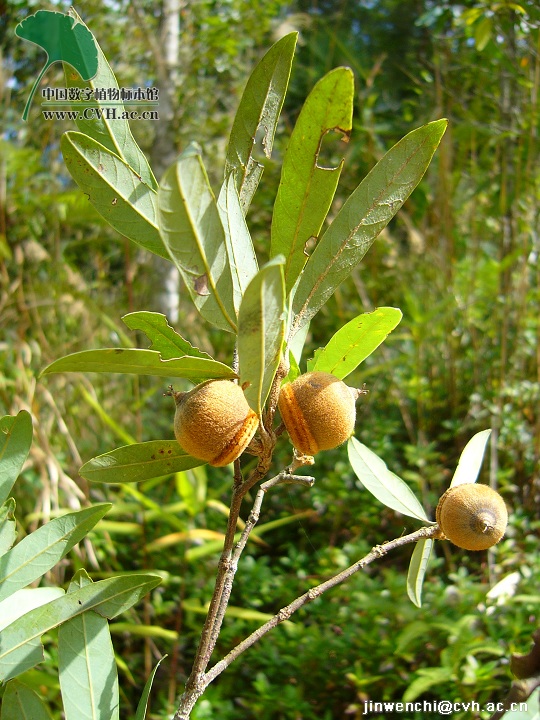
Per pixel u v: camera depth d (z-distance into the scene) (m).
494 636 0.49
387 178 0.23
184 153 0.18
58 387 0.77
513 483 0.74
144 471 0.24
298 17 1.04
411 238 0.95
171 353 0.24
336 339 0.25
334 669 0.52
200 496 0.60
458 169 0.88
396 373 0.87
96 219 0.89
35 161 0.93
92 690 0.24
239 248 0.22
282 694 0.50
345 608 0.57
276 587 0.62
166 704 0.52
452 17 0.82
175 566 0.66
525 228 0.74
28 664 0.24
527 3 0.66
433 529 0.24
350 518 0.73
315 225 0.23
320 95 0.21
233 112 1.18
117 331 0.75
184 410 0.20
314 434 0.21
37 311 0.81
